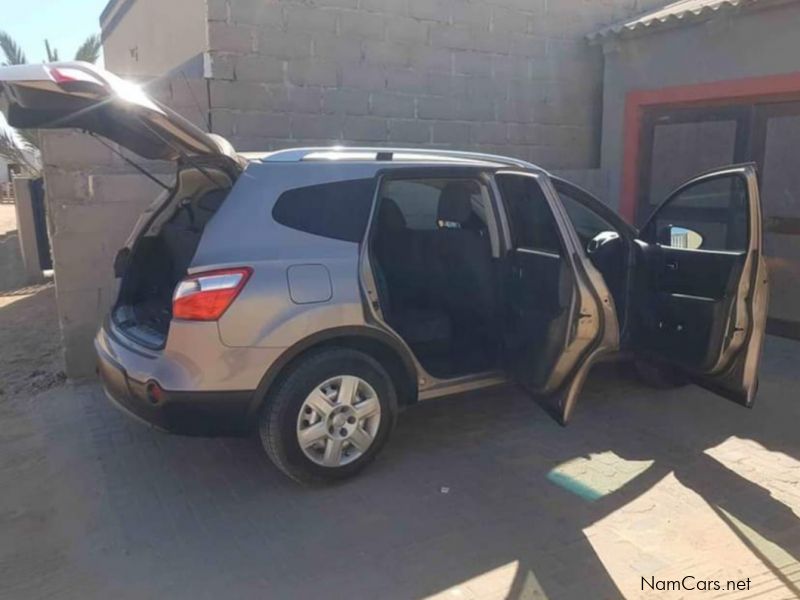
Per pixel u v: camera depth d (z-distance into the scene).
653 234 4.96
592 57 8.70
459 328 4.72
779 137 6.78
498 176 4.52
